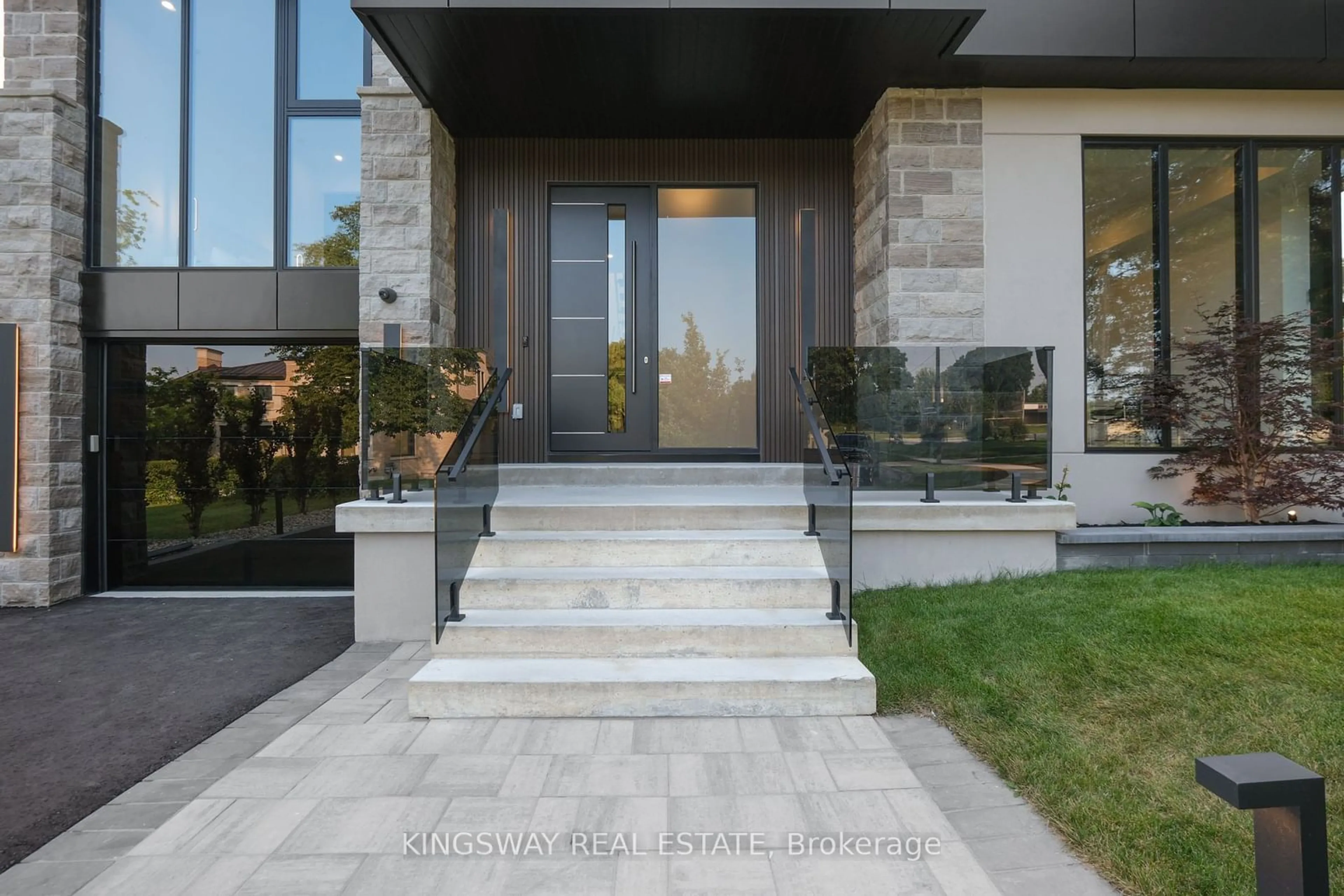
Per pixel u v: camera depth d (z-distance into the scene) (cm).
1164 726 271
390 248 575
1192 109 588
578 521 436
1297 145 606
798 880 198
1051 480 512
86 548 647
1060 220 583
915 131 572
